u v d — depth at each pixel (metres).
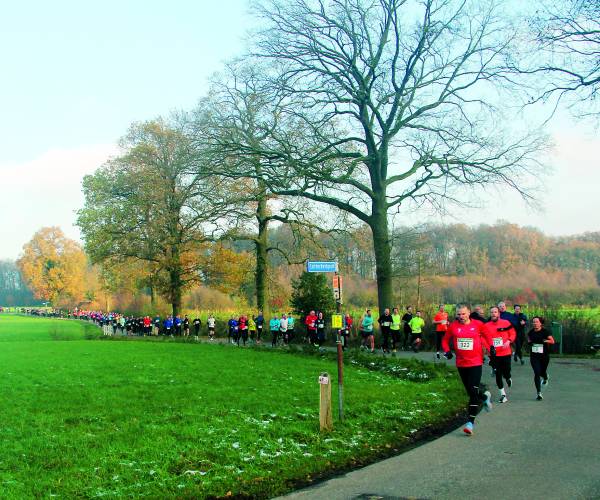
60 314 118.69
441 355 25.86
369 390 14.38
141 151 46.25
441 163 29.08
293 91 28.67
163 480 7.27
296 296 38.16
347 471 7.98
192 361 22.12
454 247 59.09
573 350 25.98
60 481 7.18
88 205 48.72
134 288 58.03
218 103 31.08
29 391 14.27
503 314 18.56
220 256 49.09
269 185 30.00
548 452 8.43
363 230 39.75
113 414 11.28
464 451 8.70
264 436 9.48
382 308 30.61
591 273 51.12
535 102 19.66
